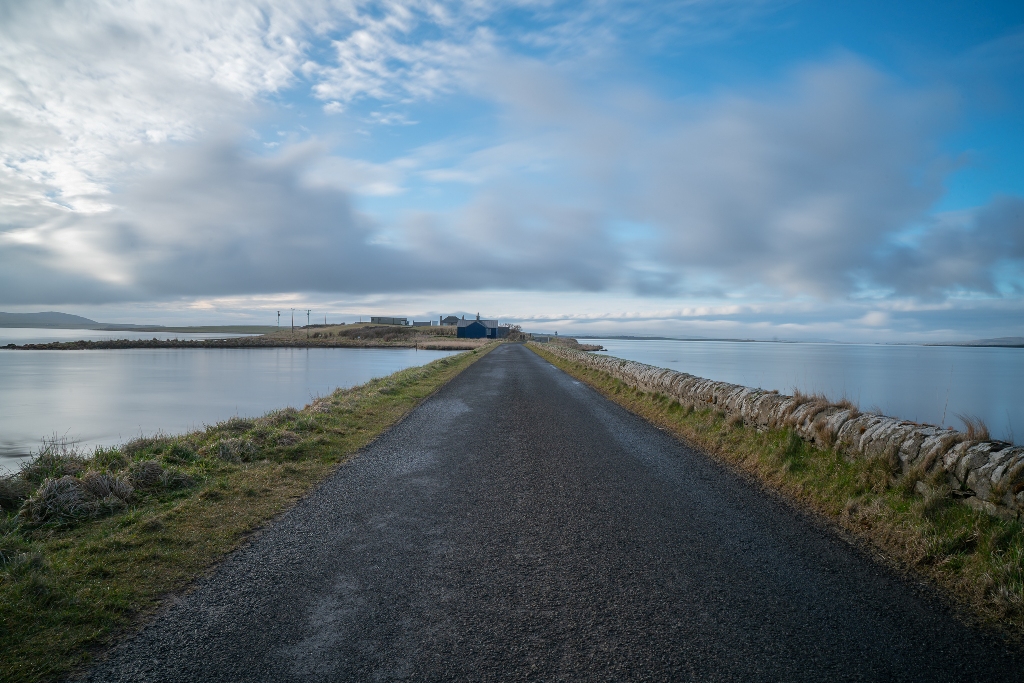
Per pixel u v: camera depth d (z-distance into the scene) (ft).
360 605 11.87
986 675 9.63
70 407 76.89
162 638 10.56
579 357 96.68
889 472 18.19
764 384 102.42
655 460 26.17
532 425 35.94
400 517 17.72
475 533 16.29
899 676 9.55
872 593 12.62
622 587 12.79
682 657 10.00
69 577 13.01
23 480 20.12
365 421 36.63
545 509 18.61
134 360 191.31
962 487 15.61
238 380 118.52
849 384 110.32
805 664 9.86
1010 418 63.98
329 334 418.51
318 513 18.07
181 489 20.79
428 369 81.76
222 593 12.42
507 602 12.03
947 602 12.22
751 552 14.96
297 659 9.87
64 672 9.52
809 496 19.90
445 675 9.41
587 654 10.06
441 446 29.04
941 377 140.56
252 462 25.32
